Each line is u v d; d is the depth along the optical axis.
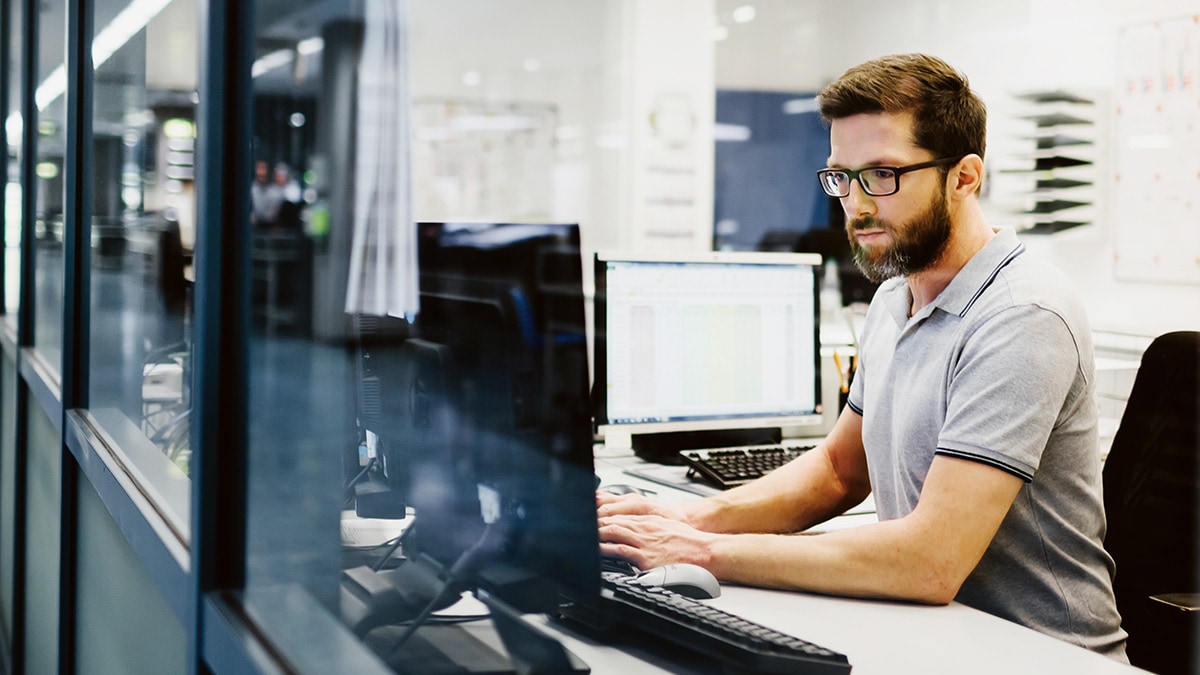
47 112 2.32
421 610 0.86
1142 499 1.44
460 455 0.89
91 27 1.70
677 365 1.68
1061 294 1.14
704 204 5.37
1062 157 3.24
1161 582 1.40
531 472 0.86
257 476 0.86
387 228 0.91
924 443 1.20
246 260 0.84
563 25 5.93
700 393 1.70
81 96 1.69
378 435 0.92
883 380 1.31
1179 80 2.88
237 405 0.85
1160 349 1.46
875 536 1.04
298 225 0.86
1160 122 2.93
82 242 1.70
